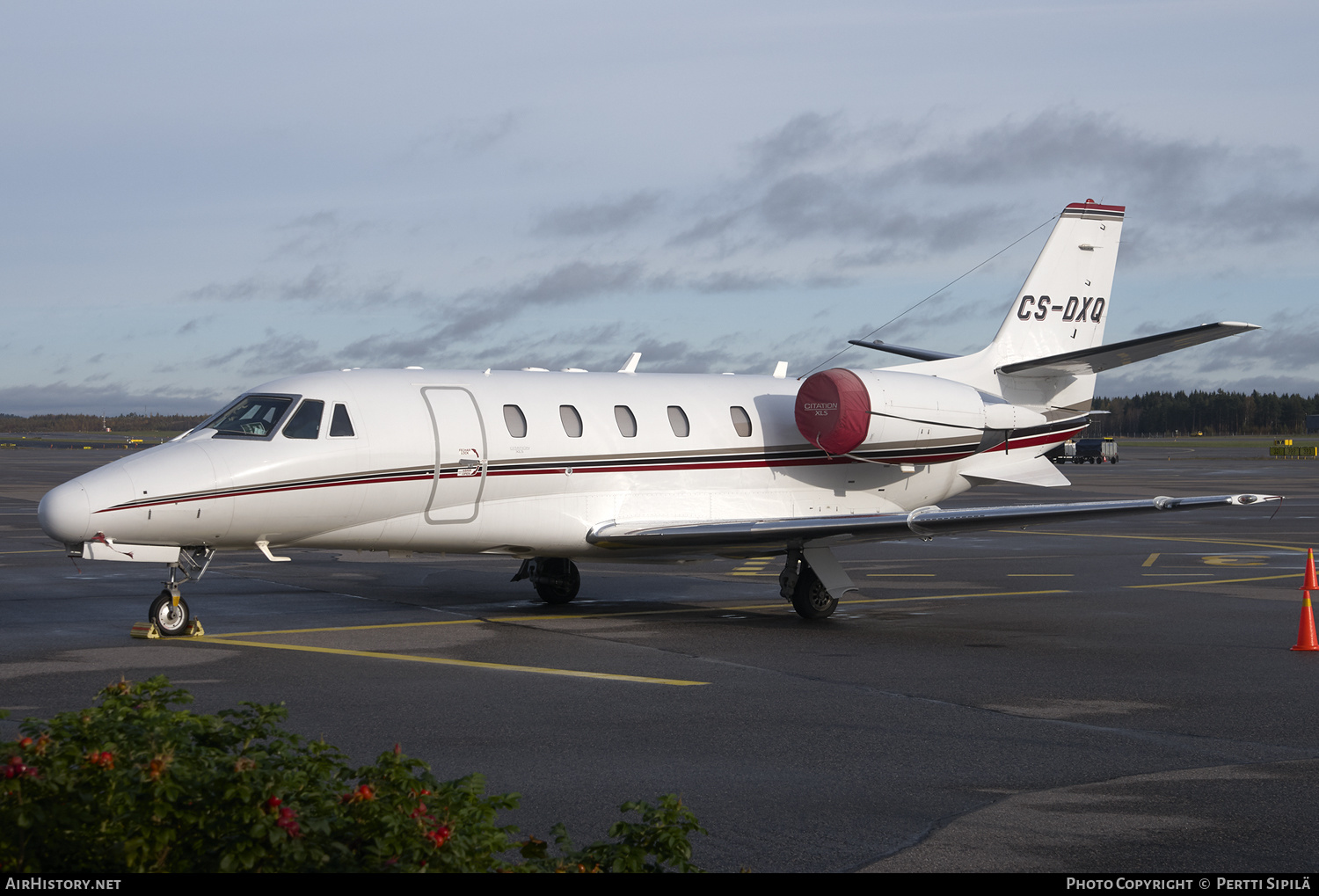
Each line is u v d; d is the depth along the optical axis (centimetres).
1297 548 3412
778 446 2262
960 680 1462
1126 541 3691
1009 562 3050
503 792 951
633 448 2112
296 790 593
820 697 1348
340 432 1878
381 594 2330
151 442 17150
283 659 1566
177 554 1800
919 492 2405
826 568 2028
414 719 1215
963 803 936
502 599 2269
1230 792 968
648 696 1345
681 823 638
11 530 3738
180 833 579
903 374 2300
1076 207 2564
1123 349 2222
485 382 2062
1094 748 1116
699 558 2203
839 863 791
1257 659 1622
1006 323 2502
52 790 574
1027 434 2488
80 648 1647
